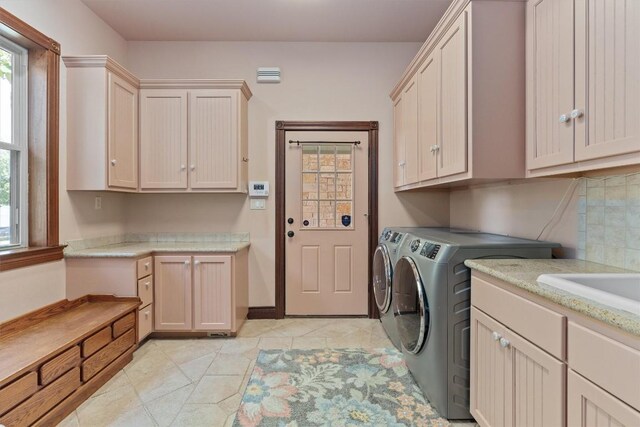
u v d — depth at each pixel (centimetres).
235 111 283
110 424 163
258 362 228
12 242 211
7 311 188
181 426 162
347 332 283
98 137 242
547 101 144
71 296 236
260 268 318
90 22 264
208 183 283
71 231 243
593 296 92
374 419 168
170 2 258
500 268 138
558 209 174
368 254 320
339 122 317
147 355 239
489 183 240
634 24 103
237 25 290
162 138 282
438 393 167
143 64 314
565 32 132
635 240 133
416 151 246
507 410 127
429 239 192
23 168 215
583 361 91
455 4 173
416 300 186
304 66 317
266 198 317
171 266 263
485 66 163
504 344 127
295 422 166
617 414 80
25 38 204
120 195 304
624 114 107
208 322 265
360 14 274
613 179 143
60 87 232
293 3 260
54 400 161
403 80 271
